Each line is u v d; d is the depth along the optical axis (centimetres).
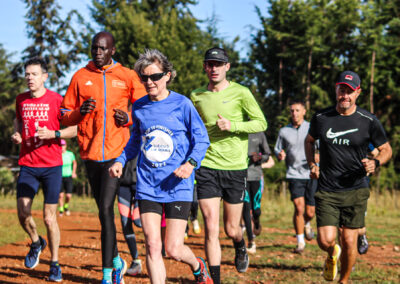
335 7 3238
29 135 690
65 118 612
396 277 748
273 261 880
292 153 984
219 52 625
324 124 617
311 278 734
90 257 895
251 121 625
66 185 1770
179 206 493
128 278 723
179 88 3069
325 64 3359
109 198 582
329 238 618
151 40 3142
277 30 3331
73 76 621
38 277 708
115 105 612
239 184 637
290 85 3519
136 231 1321
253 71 3519
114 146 607
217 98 630
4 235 1111
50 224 679
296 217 980
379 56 3228
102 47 608
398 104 3297
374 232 1412
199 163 489
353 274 765
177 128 494
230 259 909
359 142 603
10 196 2823
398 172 3259
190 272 779
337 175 616
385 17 3073
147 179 498
